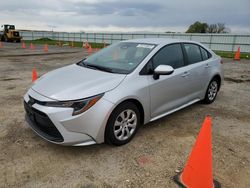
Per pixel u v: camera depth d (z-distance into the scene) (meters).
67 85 3.48
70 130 3.16
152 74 3.95
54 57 16.25
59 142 3.20
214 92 5.82
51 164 3.18
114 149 3.56
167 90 4.19
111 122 3.39
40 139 3.81
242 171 3.12
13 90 6.74
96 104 3.23
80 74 3.86
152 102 3.95
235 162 3.31
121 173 3.02
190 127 4.40
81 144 3.25
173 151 3.55
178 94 4.52
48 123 3.22
